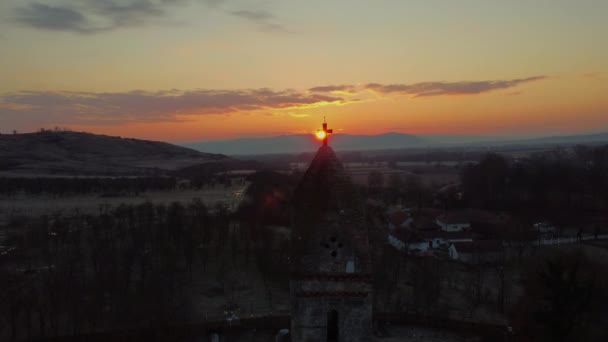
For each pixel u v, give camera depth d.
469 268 89.38
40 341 54.16
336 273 23.64
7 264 79.19
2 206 134.75
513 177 152.25
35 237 91.06
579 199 137.38
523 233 103.00
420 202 149.62
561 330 49.47
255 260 88.25
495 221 116.19
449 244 102.50
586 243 102.00
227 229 100.19
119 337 55.41
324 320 23.78
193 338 58.19
